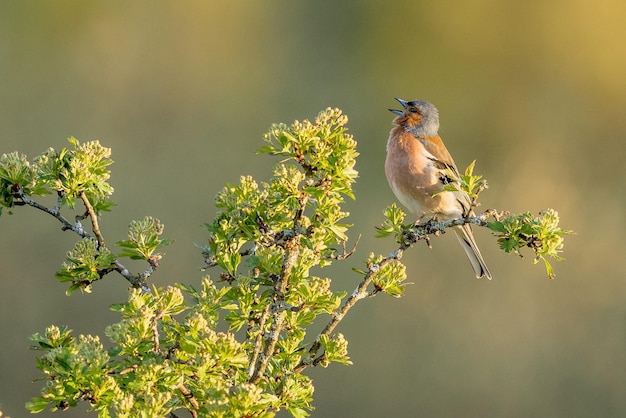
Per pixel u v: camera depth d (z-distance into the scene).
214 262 5.88
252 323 5.84
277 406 5.45
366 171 17.27
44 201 14.23
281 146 5.69
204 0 20.17
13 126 17.98
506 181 18.17
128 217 15.44
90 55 19.33
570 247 15.98
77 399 5.11
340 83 20.19
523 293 14.83
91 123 18.23
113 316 13.30
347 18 20.84
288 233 5.71
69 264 5.70
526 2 20.73
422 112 9.83
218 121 18.67
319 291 5.80
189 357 5.14
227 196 5.91
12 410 12.47
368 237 15.14
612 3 20.27
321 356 5.85
